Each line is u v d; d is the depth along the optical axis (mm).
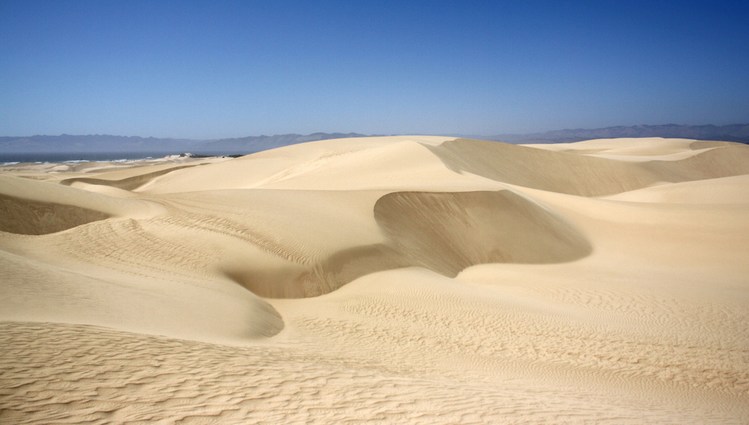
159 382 4176
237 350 5902
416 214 18562
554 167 52500
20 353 4309
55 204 14414
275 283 11797
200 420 3582
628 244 21156
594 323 10570
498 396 5438
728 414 6523
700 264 17859
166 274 10492
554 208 25391
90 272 9555
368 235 15156
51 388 3729
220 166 50938
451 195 20047
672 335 9977
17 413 3275
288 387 4566
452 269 16391
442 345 8820
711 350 9195
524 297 12992
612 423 4855
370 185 27484
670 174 59000
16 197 13898
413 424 3979
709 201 30578
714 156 67625
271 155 53312
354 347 8195
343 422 3855
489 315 10641
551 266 17719
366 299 11406
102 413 3471
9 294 6641
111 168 69688
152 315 7328
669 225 22484
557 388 6785
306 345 7824
